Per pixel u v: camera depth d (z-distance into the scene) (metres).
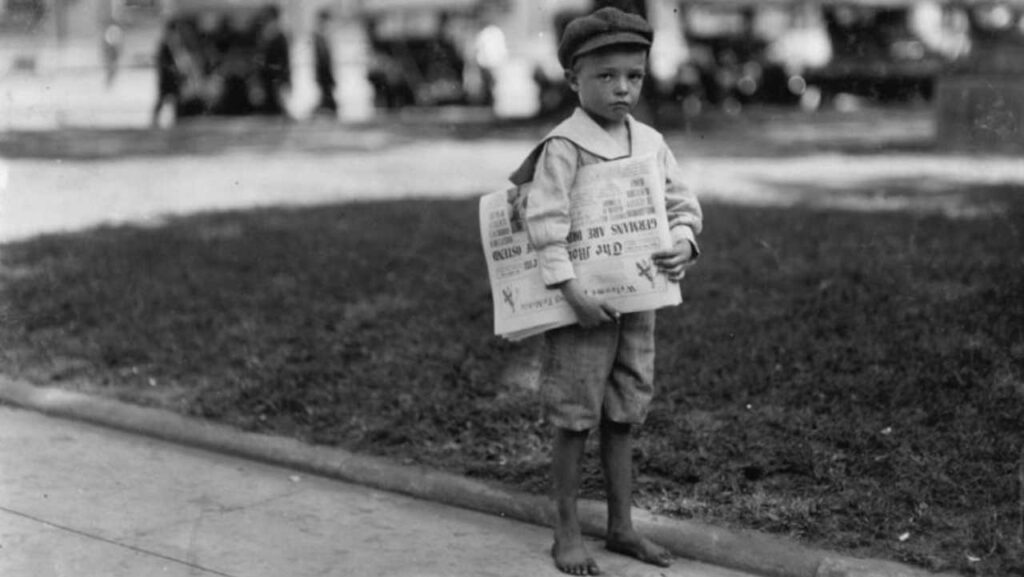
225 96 20.52
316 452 4.74
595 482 4.32
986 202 9.29
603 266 3.57
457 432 4.86
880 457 4.29
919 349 5.18
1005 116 13.55
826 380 4.98
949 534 3.77
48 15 22.64
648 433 4.67
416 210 9.40
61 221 9.49
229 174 12.63
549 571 3.74
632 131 3.70
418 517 4.21
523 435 4.77
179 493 4.41
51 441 5.00
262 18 20.62
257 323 6.25
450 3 21.64
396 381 5.38
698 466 4.36
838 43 21.77
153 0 23.05
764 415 4.72
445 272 7.05
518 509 4.21
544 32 21.23
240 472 4.67
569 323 3.61
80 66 22.81
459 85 22.00
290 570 3.72
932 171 11.93
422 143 15.85
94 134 17.39
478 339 5.79
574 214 3.60
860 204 9.42
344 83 22.38
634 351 3.74
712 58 20.27
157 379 5.63
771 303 6.09
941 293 6.01
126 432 5.16
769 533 3.88
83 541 3.91
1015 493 3.96
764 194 10.30
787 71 21.34
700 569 3.78
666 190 3.73
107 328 6.31
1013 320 5.48
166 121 19.81
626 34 3.54
